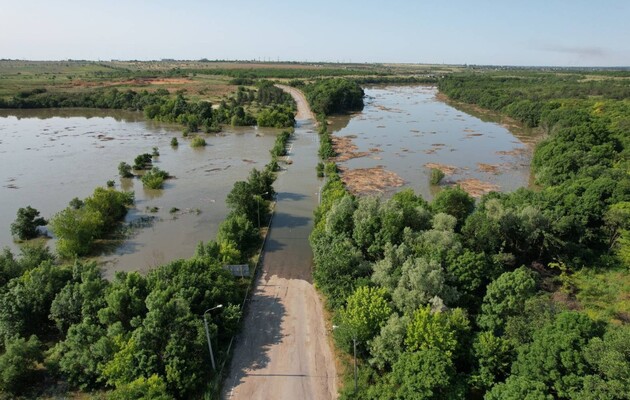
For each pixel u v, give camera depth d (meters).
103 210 78.12
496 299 44.06
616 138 118.94
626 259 59.16
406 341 39.03
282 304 54.25
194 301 45.41
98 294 46.66
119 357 38.38
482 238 56.81
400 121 192.38
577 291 55.91
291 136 161.25
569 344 33.88
